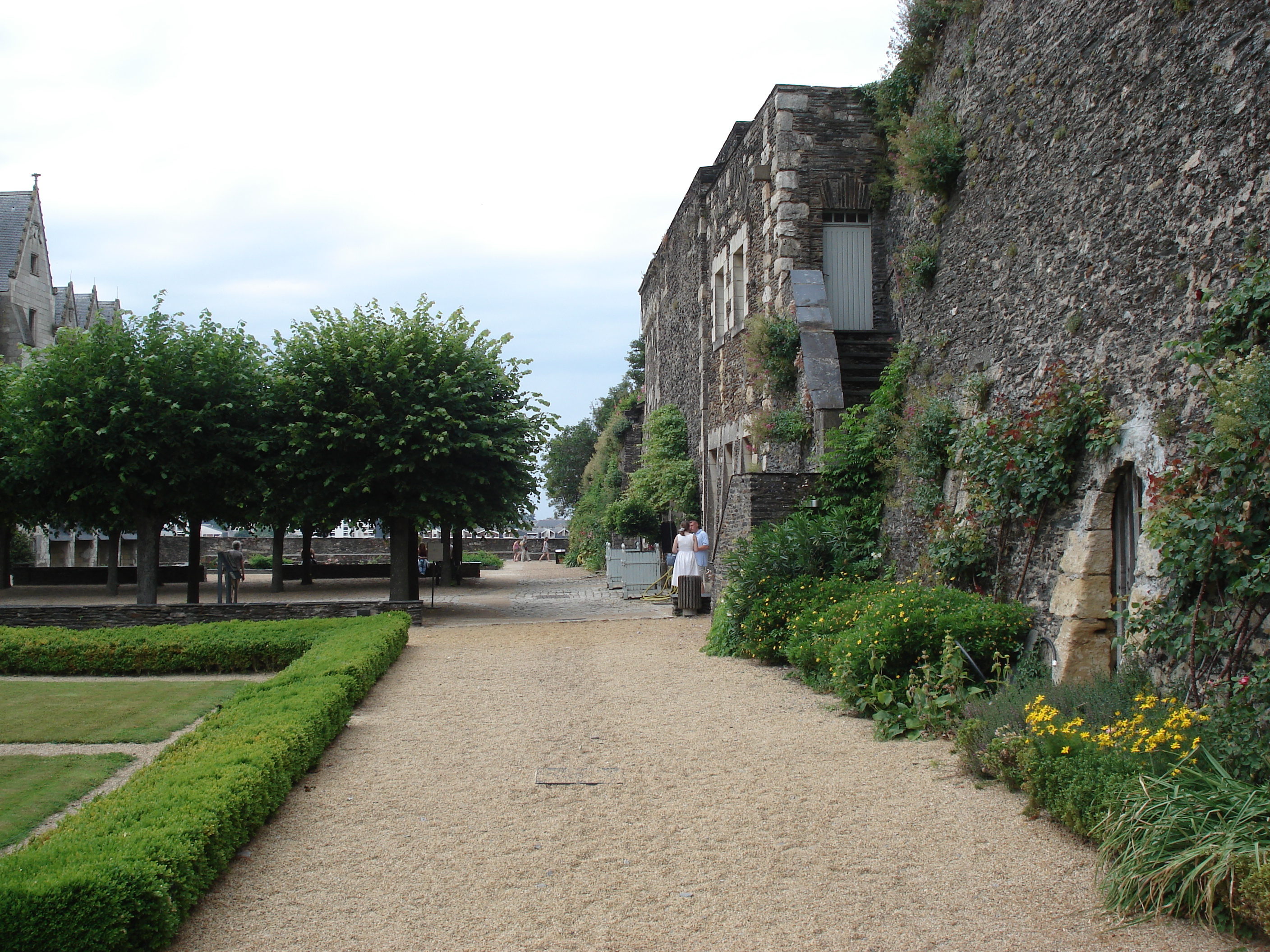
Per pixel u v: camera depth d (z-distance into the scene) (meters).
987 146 8.99
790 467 13.37
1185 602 5.48
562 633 13.42
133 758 6.80
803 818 5.09
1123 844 4.07
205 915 4.03
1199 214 6.02
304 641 10.97
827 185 14.18
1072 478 7.11
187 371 15.15
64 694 9.39
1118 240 6.86
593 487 33.34
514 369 16.17
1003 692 6.55
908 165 9.84
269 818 5.27
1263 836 3.70
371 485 15.16
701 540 15.77
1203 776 4.20
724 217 17.89
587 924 3.88
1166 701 5.19
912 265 10.23
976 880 4.20
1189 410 5.91
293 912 4.05
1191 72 6.20
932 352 10.10
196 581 16.73
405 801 5.56
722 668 9.96
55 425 14.68
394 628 11.16
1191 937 3.56
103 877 3.54
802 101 14.27
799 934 3.75
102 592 23.00
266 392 15.39
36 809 5.54
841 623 8.55
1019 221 8.33
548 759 6.46
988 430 8.08
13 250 34.38
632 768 6.18
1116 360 6.79
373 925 3.92
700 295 19.73
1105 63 7.15
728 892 4.16
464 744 6.92
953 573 8.50
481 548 46.59
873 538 10.93
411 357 15.13
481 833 4.99
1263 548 4.91
